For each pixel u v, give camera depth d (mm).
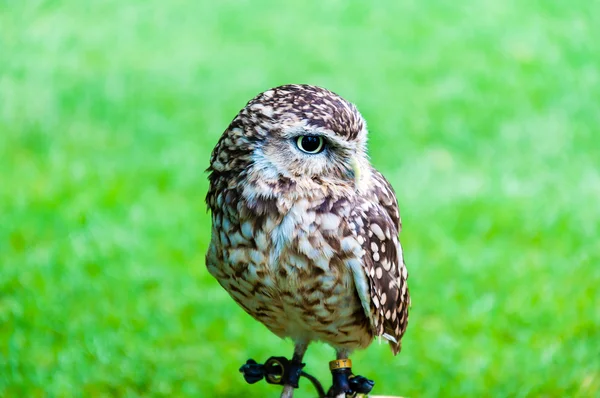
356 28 21203
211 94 18062
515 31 20828
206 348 11086
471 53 19922
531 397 10219
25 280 12125
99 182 14859
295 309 6391
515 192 14695
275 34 20875
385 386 10391
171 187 14828
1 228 13336
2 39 19891
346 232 6137
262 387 10531
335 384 6344
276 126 5938
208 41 20469
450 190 14781
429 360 10789
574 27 20906
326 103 6027
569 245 13172
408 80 18781
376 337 6848
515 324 11453
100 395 10312
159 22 21172
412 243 13148
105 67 19031
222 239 6262
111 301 11828
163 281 12250
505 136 16625
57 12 21234
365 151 6375
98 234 13266
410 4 22266
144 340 11148
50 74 18578
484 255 12828
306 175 6051
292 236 6066
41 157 15766
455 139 16484
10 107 17203
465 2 22266
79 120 17031
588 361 10727
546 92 18219
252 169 6043
